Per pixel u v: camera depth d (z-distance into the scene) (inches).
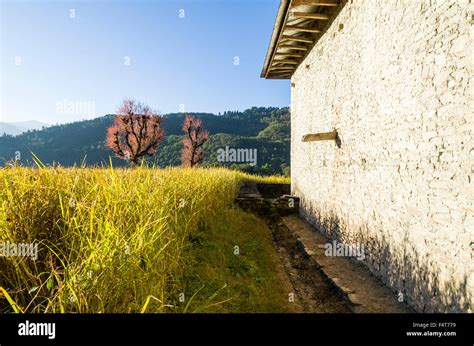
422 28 159.2
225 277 183.6
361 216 245.1
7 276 95.3
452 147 136.2
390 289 195.9
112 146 721.0
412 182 170.4
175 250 158.2
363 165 240.4
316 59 382.9
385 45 201.8
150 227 131.8
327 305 188.5
